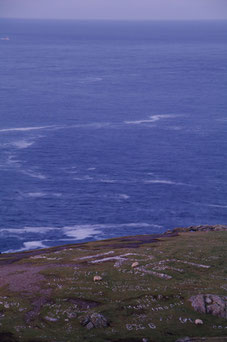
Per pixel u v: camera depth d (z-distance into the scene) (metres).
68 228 82.06
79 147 136.12
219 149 136.00
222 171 116.00
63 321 26.06
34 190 101.06
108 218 87.31
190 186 105.38
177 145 140.12
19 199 95.62
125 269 33.91
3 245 73.56
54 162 120.94
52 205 92.94
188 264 35.41
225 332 25.12
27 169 114.62
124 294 29.22
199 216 89.44
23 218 86.00
